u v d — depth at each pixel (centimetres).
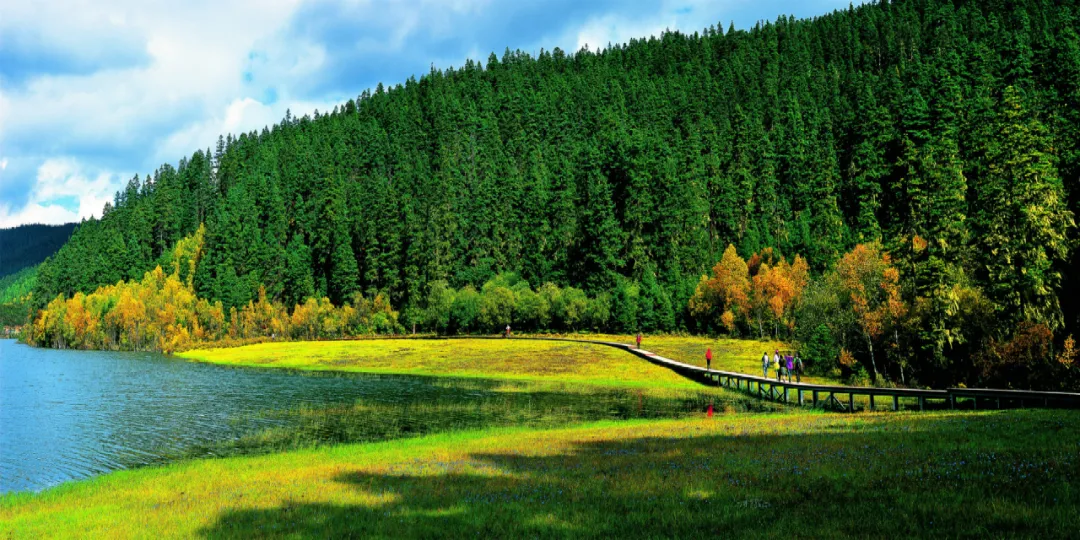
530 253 14200
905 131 13875
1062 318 5028
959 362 5853
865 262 6800
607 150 17288
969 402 4197
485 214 15162
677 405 4978
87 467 3005
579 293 12412
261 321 14350
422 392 5981
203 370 8719
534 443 2725
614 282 12644
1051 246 5112
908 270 6494
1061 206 5309
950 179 8838
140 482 2209
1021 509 978
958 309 5734
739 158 16488
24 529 1415
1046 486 1132
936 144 12500
